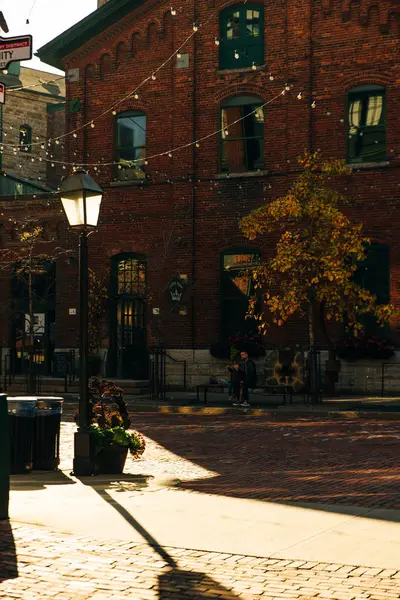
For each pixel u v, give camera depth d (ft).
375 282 89.61
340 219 79.92
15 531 28.86
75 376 101.40
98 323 102.37
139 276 101.45
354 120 91.40
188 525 29.96
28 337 108.06
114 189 101.65
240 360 93.25
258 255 94.84
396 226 88.48
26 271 99.45
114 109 102.42
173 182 98.32
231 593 21.95
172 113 99.30
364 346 87.76
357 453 49.96
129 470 44.68
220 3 97.35
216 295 96.12
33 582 22.86
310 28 93.04
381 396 86.69
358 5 90.99
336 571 23.97
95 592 22.04
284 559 25.32
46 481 39.99
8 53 39.86
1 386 101.19
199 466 46.09
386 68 89.86
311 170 83.35
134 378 100.94
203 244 96.89
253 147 95.91
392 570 24.04
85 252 42.63
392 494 36.70
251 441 56.39
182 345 97.04
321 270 80.84
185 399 87.10
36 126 141.38
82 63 104.17
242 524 30.17
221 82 96.94
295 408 75.72
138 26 101.30
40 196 105.70
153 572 23.88
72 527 29.55
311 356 80.18
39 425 43.65
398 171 88.74
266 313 93.35
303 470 44.19
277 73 94.32
